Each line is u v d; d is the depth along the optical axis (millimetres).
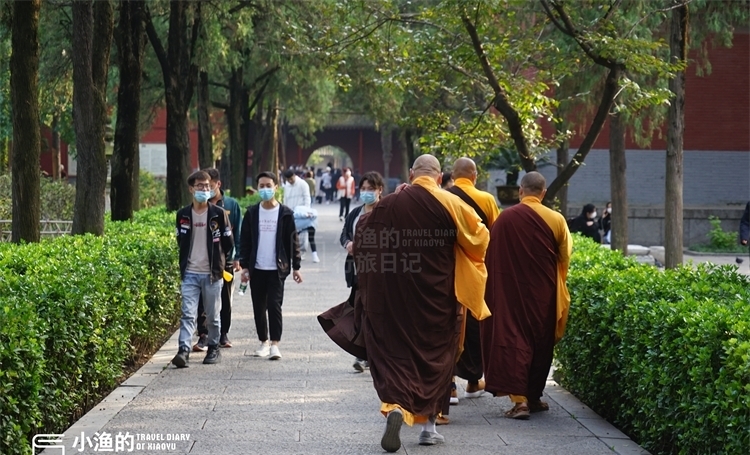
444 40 24594
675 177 24281
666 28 37625
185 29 39000
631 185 59750
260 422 14109
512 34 24594
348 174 69812
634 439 13766
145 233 24281
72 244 20109
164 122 89562
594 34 21734
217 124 89625
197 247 18719
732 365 10117
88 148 23672
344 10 23922
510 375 14594
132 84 29188
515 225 15008
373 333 12992
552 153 57969
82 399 14648
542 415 15031
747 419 9883
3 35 34031
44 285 13359
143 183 69062
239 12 40656
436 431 13727
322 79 48531
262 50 51344
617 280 15258
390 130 80125
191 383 16922
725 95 58781
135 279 17828
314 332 22875
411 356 12844
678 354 11461
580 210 56562
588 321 15258
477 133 24594
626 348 13336
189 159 38594
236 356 19719
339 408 15117
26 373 11047
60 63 41031
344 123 139125
